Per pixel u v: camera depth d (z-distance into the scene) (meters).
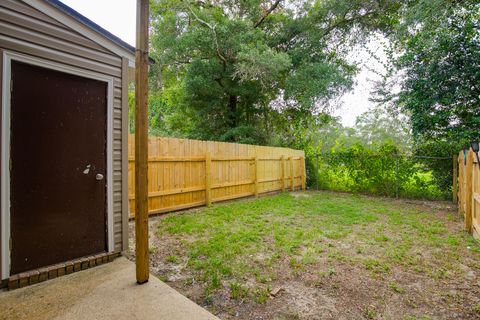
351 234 3.94
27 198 2.27
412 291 2.28
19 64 2.23
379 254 3.13
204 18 10.12
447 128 7.32
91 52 2.72
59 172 2.48
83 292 2.10
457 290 2.31
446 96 7.00
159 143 5.03
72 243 2.56
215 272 2.57
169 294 2.09
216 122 11.27
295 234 3.85
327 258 2.99
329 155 9.46
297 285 2.36
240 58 8.86
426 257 3.06
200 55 10.27
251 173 7.40
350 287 2.34
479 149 3.68
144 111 2.22
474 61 6.61
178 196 5.39
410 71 7.45
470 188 4.11
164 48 9.95
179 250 3.16
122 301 1.97
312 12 10.61
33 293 2.08
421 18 6.68
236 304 2.03
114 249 2.90
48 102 2.41
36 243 2.32
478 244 3.53
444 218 5.06
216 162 6.27
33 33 2.31
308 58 10.51
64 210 2.51
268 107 12.14
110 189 2.88
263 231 4.00
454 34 6.75
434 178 7.39
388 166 8.01
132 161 4.61
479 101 6.81
